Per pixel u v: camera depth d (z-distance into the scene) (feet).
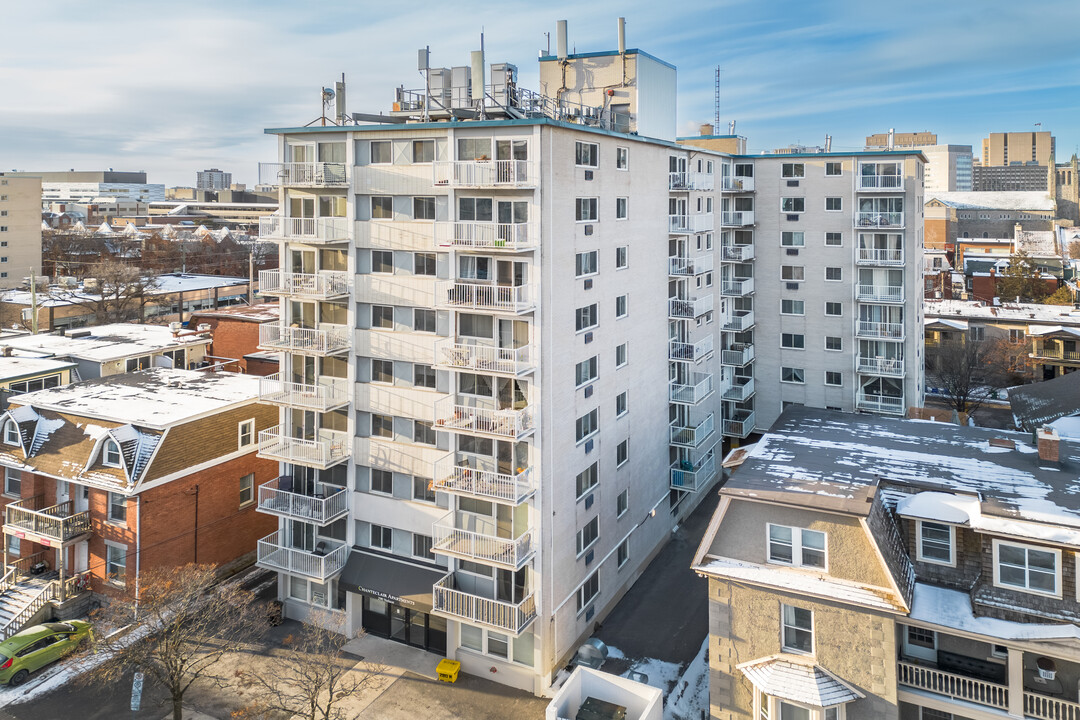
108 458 114.42
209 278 326.85
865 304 172.96
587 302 107.14
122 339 178.19
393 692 96.27
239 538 128.77
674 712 91.25
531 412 95.20
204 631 105.60
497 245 93.76
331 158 105.09
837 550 75.77
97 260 417.08
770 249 179.73
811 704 71.51
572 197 101.30
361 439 106.93
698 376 148.25
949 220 555.69
